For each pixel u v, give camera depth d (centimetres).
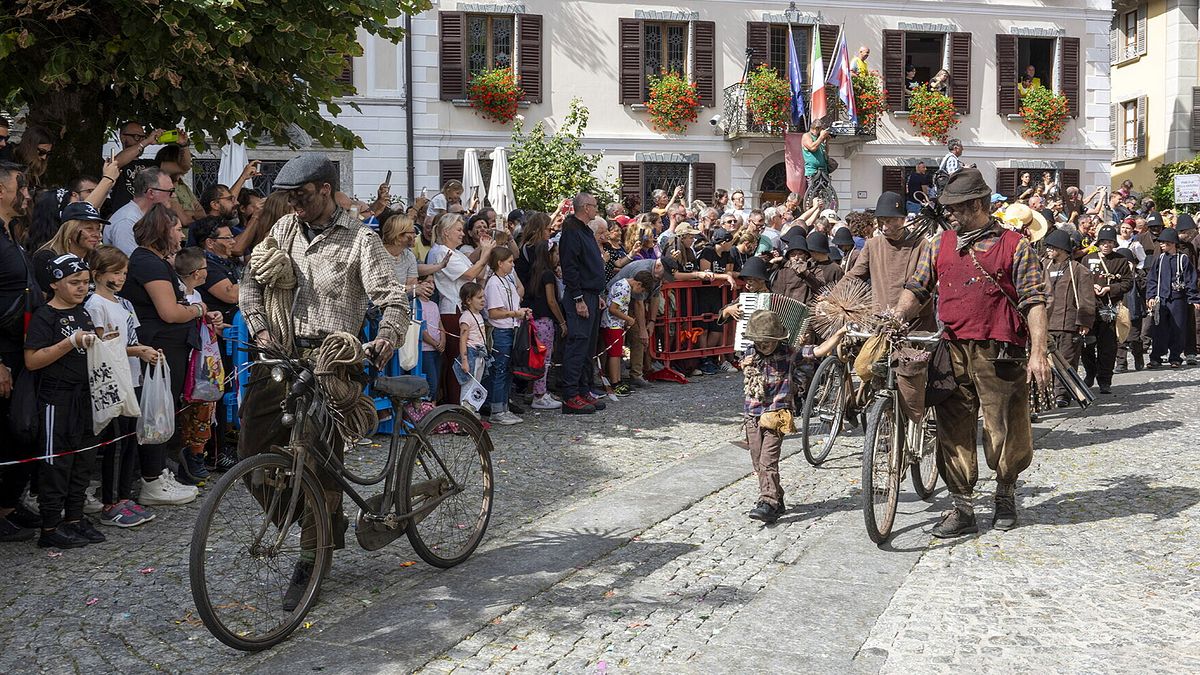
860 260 775
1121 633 454
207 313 682
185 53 809
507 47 2347
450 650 441
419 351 833
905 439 620
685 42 2453
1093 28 2692
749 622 467
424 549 534
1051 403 952
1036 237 1070
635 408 1034
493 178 1719
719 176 2470
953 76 2609
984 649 438
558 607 491
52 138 819
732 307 666
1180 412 996
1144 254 1725
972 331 589
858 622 468
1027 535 600
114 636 457
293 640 454
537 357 976
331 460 486
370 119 2236
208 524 422
